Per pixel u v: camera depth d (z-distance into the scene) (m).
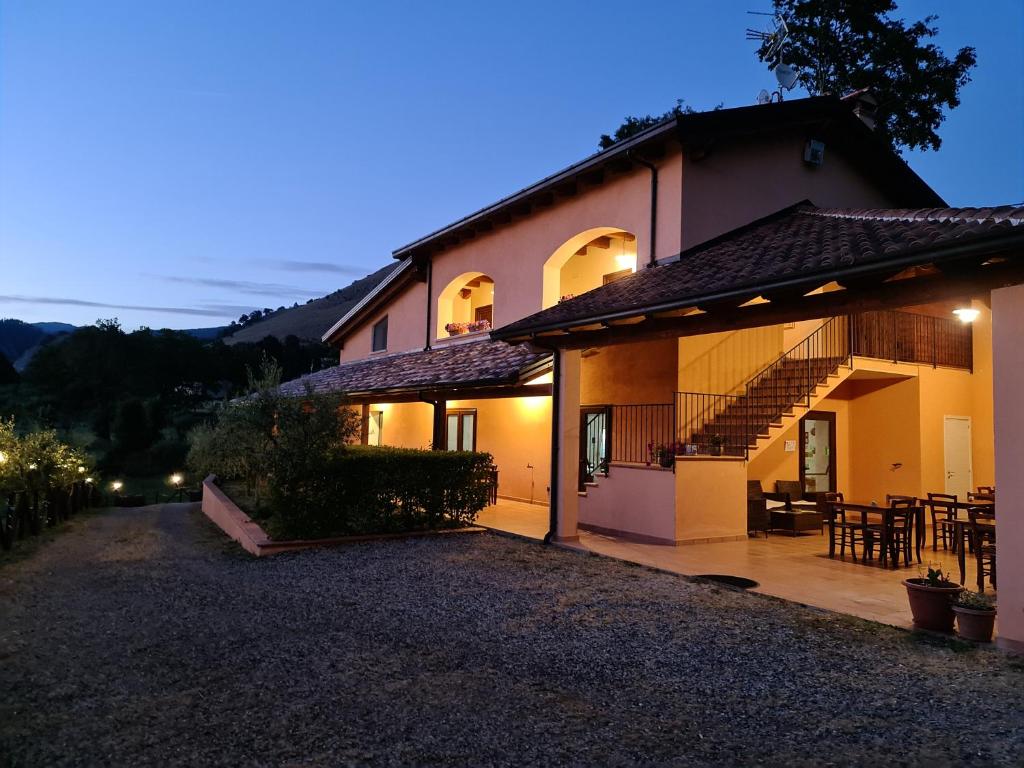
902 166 14.66
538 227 15.45
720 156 12.34
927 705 4.63
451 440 18.45
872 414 14.72
